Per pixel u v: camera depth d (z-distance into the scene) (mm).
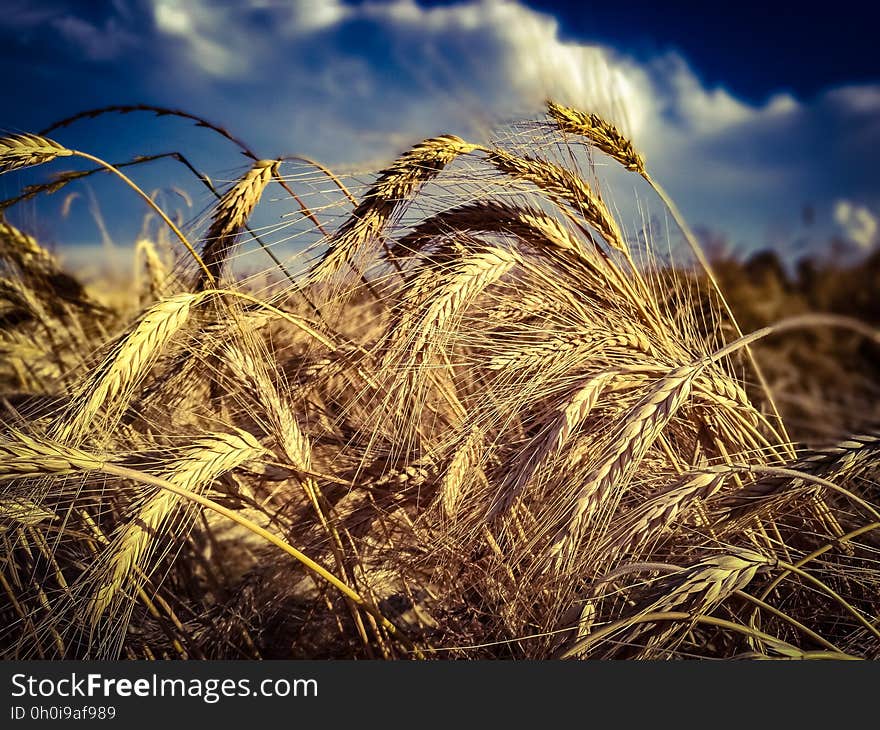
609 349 377
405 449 409
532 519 347
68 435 342
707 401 373
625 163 419
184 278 432
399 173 387
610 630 273
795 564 318
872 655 323
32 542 417
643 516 298
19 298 551
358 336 446
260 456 382
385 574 422
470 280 368
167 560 453
